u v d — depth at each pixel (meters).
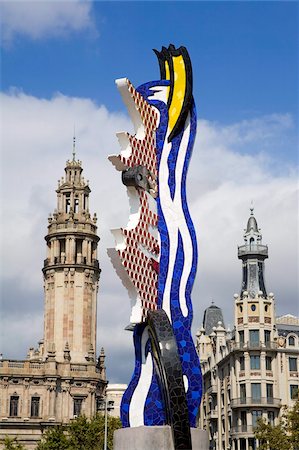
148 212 38.69
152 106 40.84
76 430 97.31
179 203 39.47
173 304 37.81
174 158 40.03
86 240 119.38
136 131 39.84
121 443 35.91
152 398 36.12
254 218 105.94
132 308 36.78
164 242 38.69
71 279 117.31
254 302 96.75
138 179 37.94
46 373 109.88
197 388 36.75
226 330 109.25
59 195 122.44
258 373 93.94
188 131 40.59
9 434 106.62
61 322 115.69
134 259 37.03
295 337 96.62
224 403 101.62
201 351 124.50
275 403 92.81
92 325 117.25
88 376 112.19
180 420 33.50
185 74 41.03
